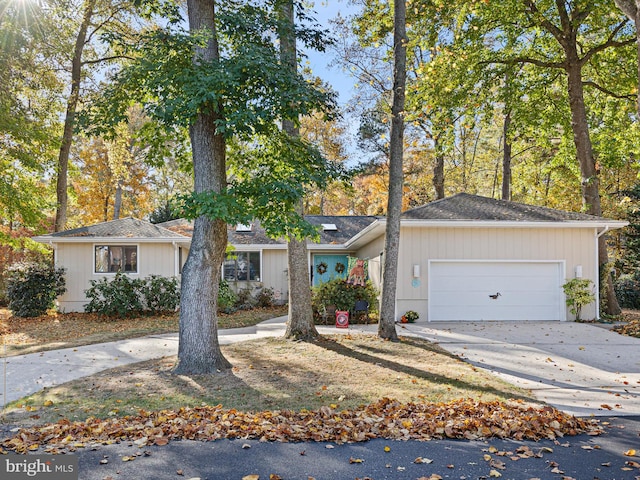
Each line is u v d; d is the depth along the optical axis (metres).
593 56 18.12
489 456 4.80
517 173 30.67
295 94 8.86
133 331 14.03
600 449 5.02
